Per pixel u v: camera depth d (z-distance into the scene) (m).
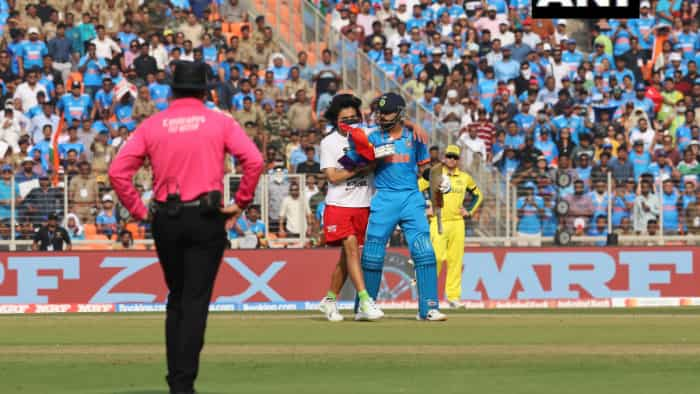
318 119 67.81
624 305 48.72
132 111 70.69
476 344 28.31
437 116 74.38
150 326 36.44
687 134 75.38
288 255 48.47
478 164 57.28
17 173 61.31
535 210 56.41
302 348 27.59
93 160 65.56
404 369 24.31
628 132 74.06
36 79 71.75
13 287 48.00
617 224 57.31
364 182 35.41
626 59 81.94
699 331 32.44
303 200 53.44
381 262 35.78
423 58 78.94
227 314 43.19
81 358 26.62
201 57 73.12
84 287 48.16
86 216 54.53
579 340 29.44
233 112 68.31
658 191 57.69
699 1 86.62
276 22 75.19
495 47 79.06
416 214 35.50
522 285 48.75
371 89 68.94
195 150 19.47
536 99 76.56
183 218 19.31
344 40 71.06
